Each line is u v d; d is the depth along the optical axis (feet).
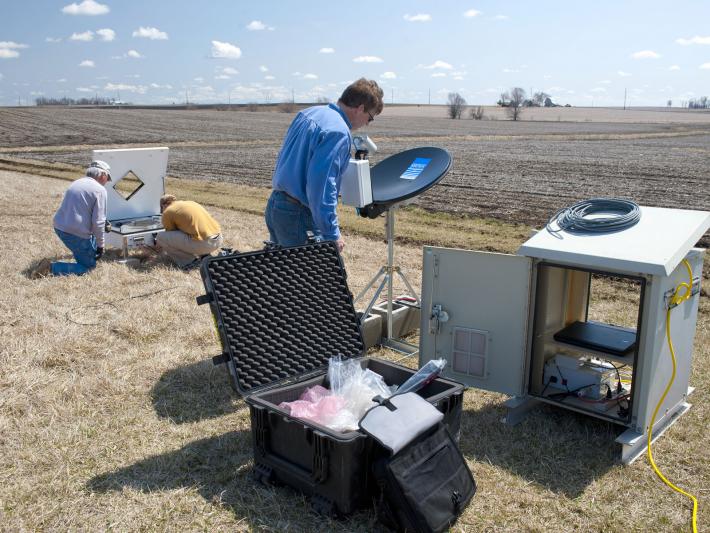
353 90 12.80
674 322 11.03
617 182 56.44
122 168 25.11
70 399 12.58
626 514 9.23
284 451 9.49
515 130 206.08
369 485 8.86
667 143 135.03
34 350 14.62
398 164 15.40
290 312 10.68
